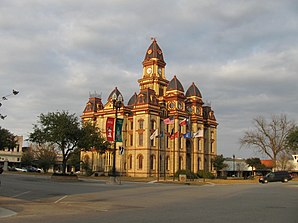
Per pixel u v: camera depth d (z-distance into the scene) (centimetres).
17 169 9219
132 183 4756
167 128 8269
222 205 1856
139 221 1247
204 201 2112
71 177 4847
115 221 1247
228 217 1366
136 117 7919
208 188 3662
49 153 8375
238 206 1802
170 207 1758
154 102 7944
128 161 7988
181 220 1277
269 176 5703
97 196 2481
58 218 1332
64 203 1966
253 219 1313
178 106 8388
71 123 4981
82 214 1462
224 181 5691
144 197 2428
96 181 5053
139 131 7800
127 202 2052
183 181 5353
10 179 4584
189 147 8712
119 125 4338
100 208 1711
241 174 10881
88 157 8556
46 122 4928
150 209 1662
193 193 2850
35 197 2338
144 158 7619
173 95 8388
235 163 10712
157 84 8669
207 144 9381
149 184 4606
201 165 8844
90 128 5481
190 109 9019
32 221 1248
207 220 1279
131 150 7981
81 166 8275
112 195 2589
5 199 2095
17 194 2519
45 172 8344
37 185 3581
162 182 5103
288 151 7819
